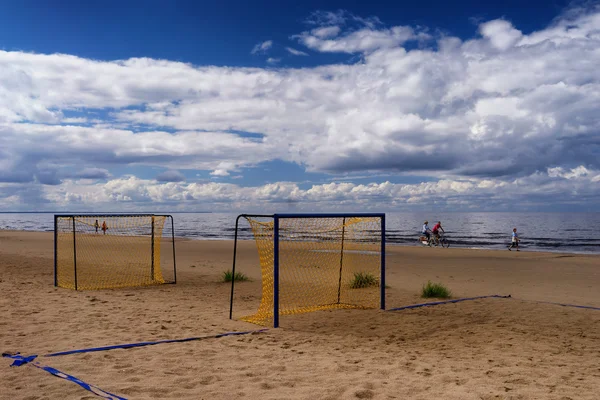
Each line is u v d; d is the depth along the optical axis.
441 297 10.81
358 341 6.66
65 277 13.76
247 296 10.78
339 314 8.73
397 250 26.31
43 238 35.91
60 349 5.75
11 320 7.51
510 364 5.42
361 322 8.03
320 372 4.95
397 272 16.05
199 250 25.75
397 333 7.22
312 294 11.25
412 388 4.42
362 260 20.06
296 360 5.46
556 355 5.90
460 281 13.94
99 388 4.30
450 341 6.70
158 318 7.98
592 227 74.69
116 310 8.66
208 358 5.49
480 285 13.11
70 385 4.34
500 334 7.14
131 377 4.66
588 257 22.70
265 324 7.76
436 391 4.34
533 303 9.91
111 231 50.53
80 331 6.82
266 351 5.91
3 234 42.88
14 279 12.78
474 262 19.88
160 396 4.12
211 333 6.91
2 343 6.03
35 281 12.59
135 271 15.51
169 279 13.80
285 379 4.67
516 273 16.03
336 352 5.95
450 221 116.44
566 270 17.03
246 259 20.44
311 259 19.66
